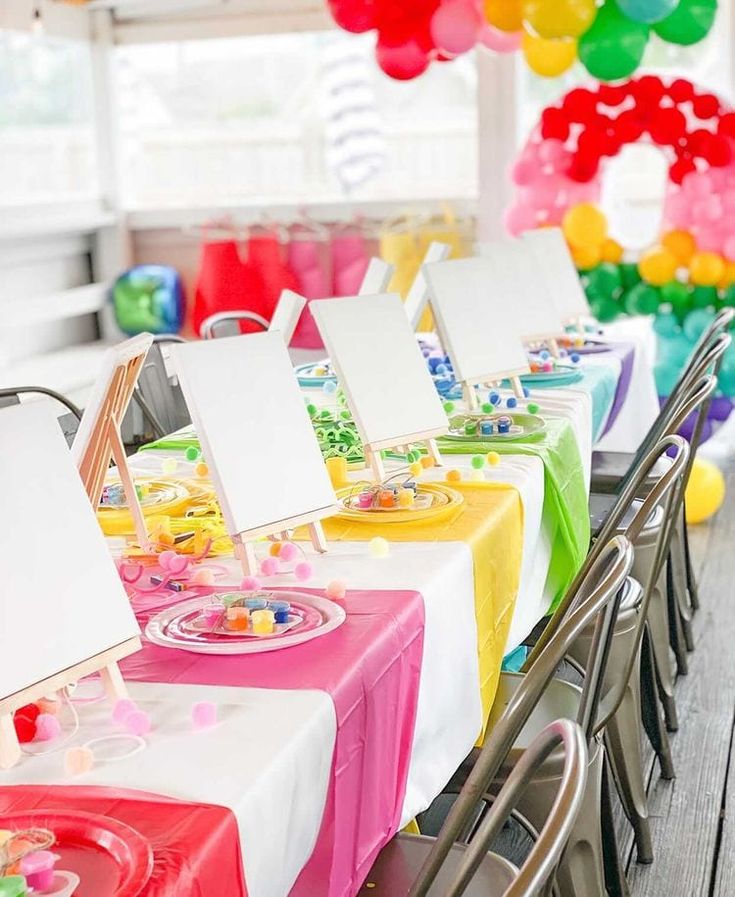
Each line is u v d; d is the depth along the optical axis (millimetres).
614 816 2799
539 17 4387
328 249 6945
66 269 7035
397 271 6527
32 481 1407
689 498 4832
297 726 1381
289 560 2014
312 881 1478
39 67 6684
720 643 3701
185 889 1072
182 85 7086
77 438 1864
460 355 3105
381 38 4812
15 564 1359
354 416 2416
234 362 1993
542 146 5328
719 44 6102
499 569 2250
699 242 5125
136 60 7117
